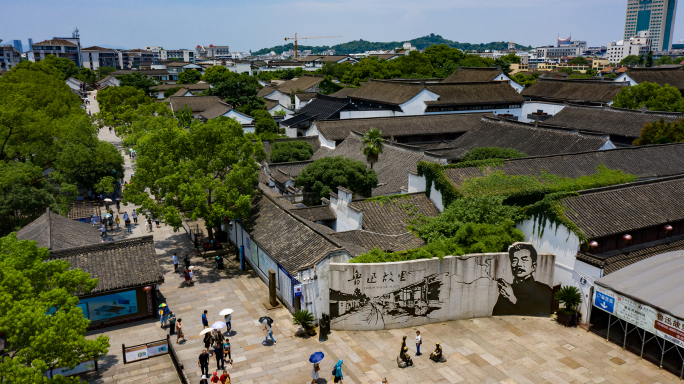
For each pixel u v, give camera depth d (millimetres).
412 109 101438
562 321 38344
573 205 40875
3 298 23906
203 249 52875
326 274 36781
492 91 106188
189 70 198000
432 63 173000
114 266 38594
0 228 50719
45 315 24406
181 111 101062
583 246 38031
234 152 50000
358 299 37000
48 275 28609
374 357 33500
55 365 25312
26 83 83375
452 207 45656
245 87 132500
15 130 58938
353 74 161125
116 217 61406
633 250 40375
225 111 109250
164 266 49000
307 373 31594
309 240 40281
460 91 104250
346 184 58594
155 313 39281
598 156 57125
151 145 51406
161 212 47375
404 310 37656
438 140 89188
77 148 65250
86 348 25844
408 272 37062
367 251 42469
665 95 88062
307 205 62156
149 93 177000
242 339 35625
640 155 59000
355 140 77938
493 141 72500
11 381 22078
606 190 43531
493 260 38594
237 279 46031
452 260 37875
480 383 30656
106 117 111438
